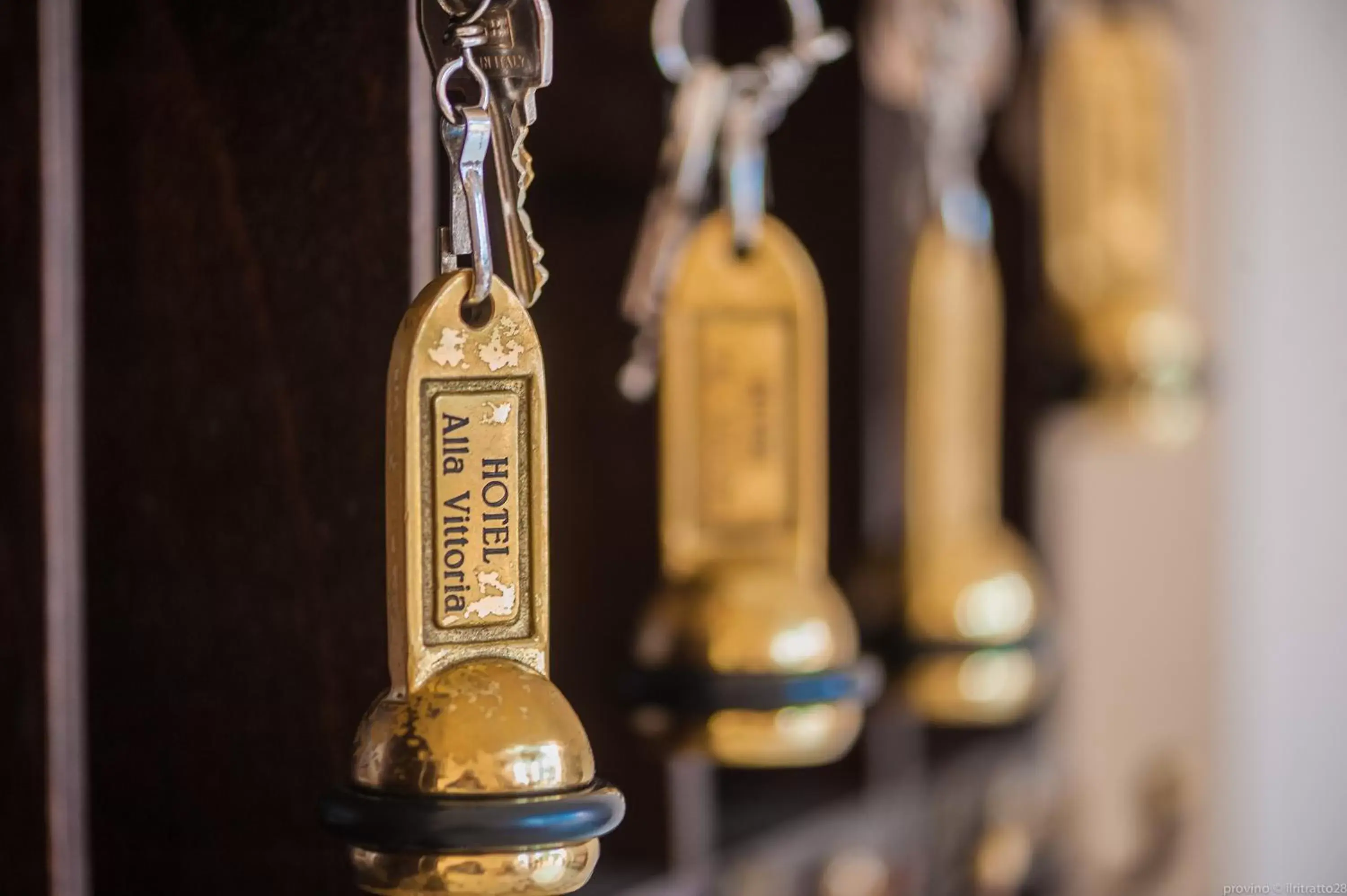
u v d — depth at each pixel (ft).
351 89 1.58
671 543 1.93
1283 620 4.21
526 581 1.45
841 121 2.56
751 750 1.87
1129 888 3.53
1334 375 4.35
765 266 1.94
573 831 1.40
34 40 1.54
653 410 2.20
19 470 1.55
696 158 1.93
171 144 1.62
